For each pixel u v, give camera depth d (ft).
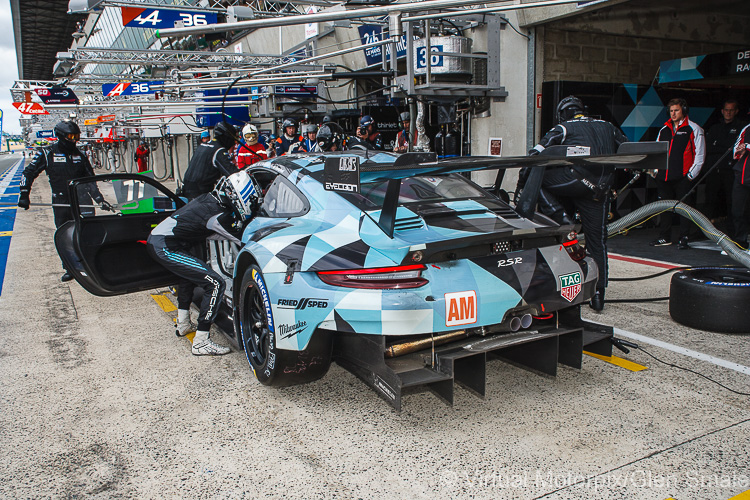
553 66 25.02
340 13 13.74
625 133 26.13
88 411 9.62
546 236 9.31
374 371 8.47
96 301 17.48
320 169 11.01
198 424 9.05
